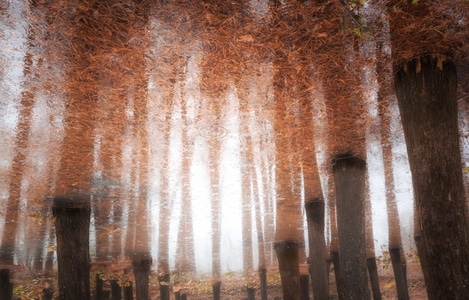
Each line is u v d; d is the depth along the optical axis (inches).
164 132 311.7
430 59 166.9
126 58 216.8
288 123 294.2
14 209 451.5
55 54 212.2
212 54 213.3
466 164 342.3
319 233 383.2
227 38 199.2
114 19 190.7
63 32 197.8
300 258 764.6
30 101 261.1
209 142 331.6
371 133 308.2
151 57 215.2
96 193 416.8
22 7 183.5
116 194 426.3
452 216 152.6
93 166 346.3
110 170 364.8
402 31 168.7
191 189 440.8
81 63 220.5
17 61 217.9
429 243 154.9
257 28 193.8
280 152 344.8
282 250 419.5
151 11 186.4
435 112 162.9
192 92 256.5
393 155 380.5
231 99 264.7
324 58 211.5
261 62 219.9
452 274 148.9
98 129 303.0
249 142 328.8
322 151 331.3
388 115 283.1
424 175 159.5
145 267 638.5
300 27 191.5
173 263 936.3
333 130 287.4
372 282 748.0
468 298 146.1
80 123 293.7
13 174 357.1
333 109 272.2
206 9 184.4
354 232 257.3
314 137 307.9
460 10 161.6
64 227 323.0
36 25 193.9
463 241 151.1
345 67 218.2
